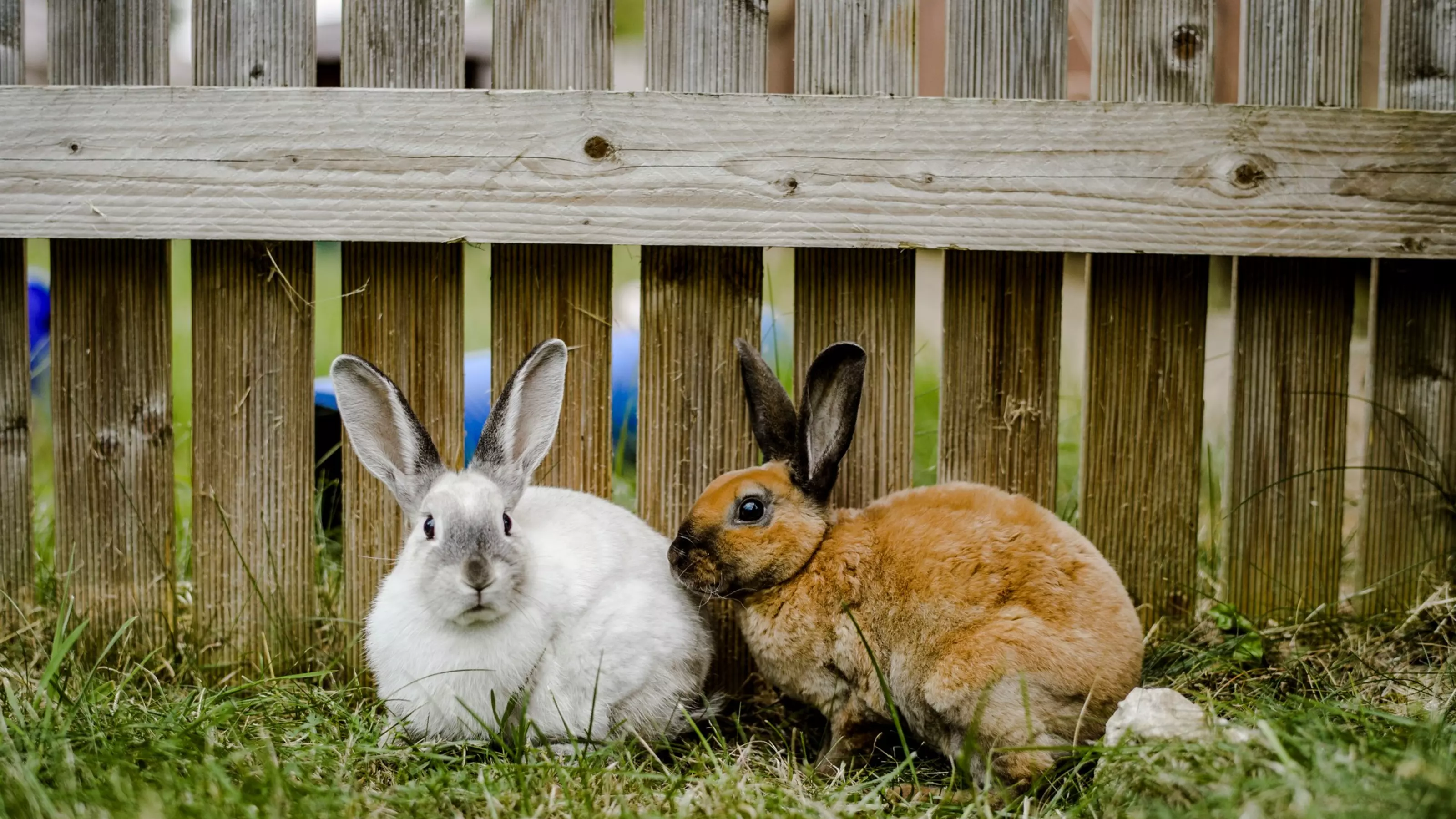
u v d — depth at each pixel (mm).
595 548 3383
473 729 3295
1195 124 3596
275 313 3758
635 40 10672
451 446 3834
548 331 3807
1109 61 3648
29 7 7609
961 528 3318
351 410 3406
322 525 4449
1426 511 4035
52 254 3699
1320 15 3658
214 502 3830
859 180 3578
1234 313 3895
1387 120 3633
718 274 3814
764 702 3928
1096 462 3924
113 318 3732
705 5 3578
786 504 3377
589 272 3793
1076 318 7523
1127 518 3955
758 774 3162
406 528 3832
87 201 3498
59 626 3408
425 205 3541
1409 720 2883
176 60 8781
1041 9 3629
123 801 2570
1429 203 3670
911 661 3234
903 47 3619
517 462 3482
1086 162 3594
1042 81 3654
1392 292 3936
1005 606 3172
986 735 3082
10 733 2926
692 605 3580
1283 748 2654
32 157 3471
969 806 2906
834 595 3326
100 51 3545
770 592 3400
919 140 3570
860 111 3553
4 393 3744
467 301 7480
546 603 3227
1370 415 3988
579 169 3547
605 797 2934
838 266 3809
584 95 3521
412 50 3576
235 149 3494
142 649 3857
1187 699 3139
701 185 3568
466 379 4703
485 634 3203
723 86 3607
